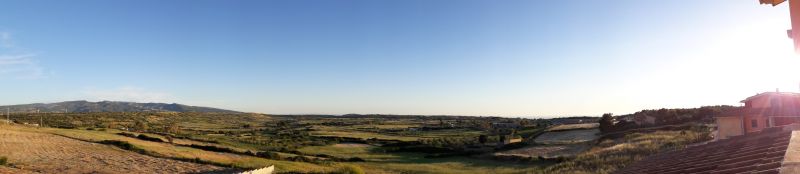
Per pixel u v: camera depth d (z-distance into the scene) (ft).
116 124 475.31
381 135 434.30
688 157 28.60
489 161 221.87
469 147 284.41
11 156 167.22
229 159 199.82
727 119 141.90
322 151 295.28
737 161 20.58
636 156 139.74
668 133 203.51
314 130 523.70
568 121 474.49
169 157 194.18
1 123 305.94
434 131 475.72
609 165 132.98
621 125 271.28
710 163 22.65
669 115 269.85
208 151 232.53
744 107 152.87
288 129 546.67
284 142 347.56
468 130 465.06
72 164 161.07
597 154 163.32
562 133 309.42
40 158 169.17
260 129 547.49
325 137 402.31
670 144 152.25
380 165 222.89
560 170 144.66
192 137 326.03
